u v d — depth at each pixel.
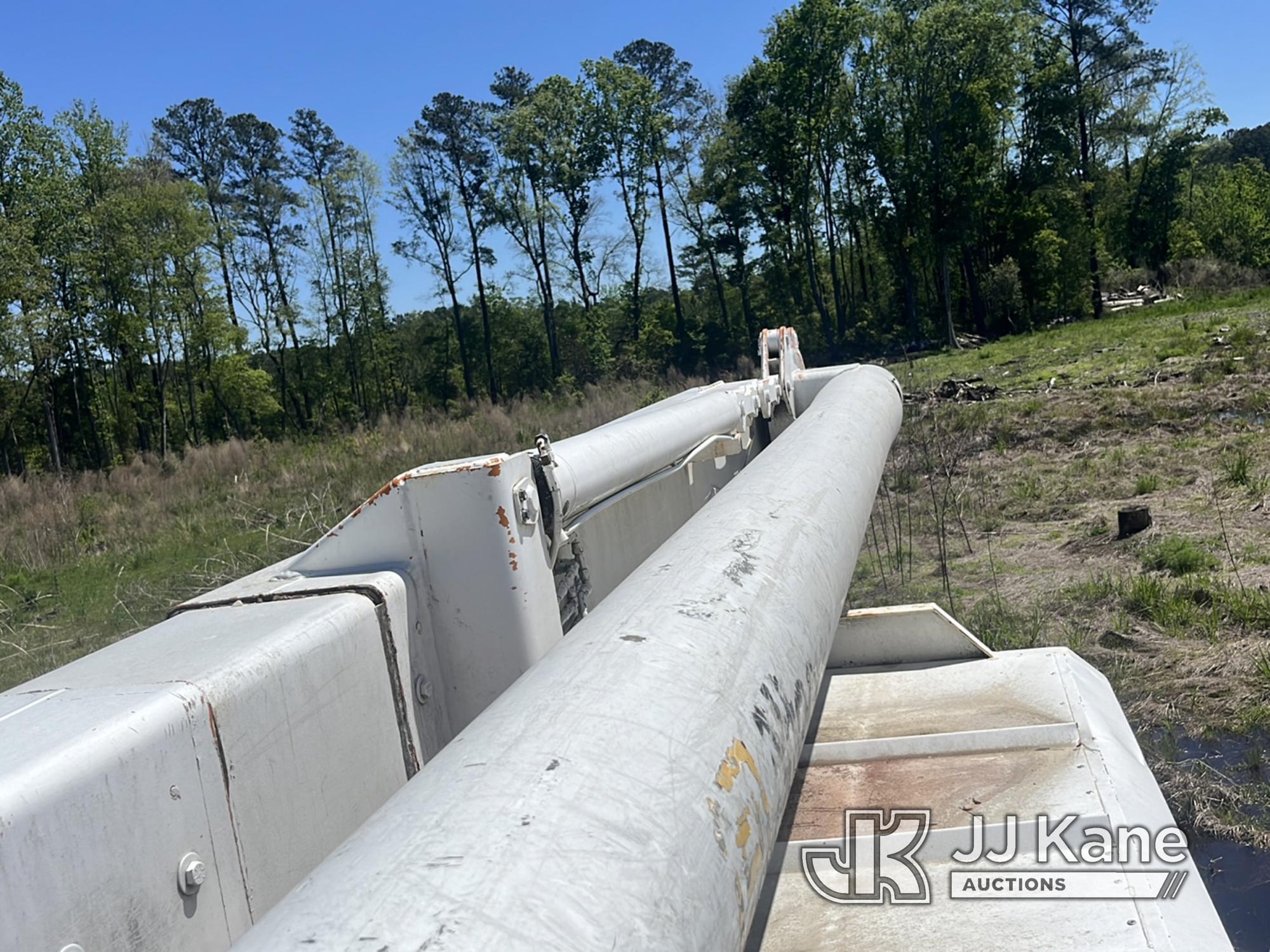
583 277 54.69
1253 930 2.83
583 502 2.61
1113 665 4.82
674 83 56.00
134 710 1.27
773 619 1.53
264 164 55.72
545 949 0.78
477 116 52.72
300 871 1.51
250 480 16.41
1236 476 8.12
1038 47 48.25
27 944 1.07
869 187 47.72
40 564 11.12
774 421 5.75
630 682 1.20
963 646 2.87
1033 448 10.88
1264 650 4.77
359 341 58.75
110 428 44.94
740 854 1.07
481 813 0.92
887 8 43.84
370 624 1.77
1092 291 45.69
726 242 53.94
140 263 35.66
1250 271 44.91
